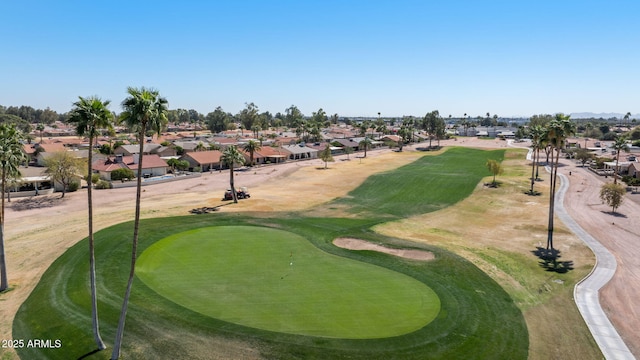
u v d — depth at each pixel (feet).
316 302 98.58
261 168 405.59
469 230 185.78
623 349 86.99
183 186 301.02
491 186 295.28
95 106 76.18
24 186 271.08
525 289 117.19
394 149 625.00
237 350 78.02
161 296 100.94
